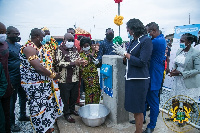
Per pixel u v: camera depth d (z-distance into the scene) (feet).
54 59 9.50
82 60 9.29
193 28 16.02
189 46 8.91
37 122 7.68
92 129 9.19
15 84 9.61
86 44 10.61
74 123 9.92
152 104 8.47
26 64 7.37
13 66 9.45
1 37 6.95
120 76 9.29
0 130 6.56
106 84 10.32
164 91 16.84
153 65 8.25
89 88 11.39
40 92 7.63
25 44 7.39
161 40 8.18
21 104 10.68
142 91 7.27
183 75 8.75
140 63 6.82
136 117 7.77
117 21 13.98
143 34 7.26
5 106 7.64
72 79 9.88
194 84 8.81
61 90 9.84
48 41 10.65
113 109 9.72
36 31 7.38
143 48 6.94
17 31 9.49
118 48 7.40
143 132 8.59
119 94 9.44
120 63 9.20
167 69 15.80
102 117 9.14
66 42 9.43
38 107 7.63
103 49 14.11
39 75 7.53
